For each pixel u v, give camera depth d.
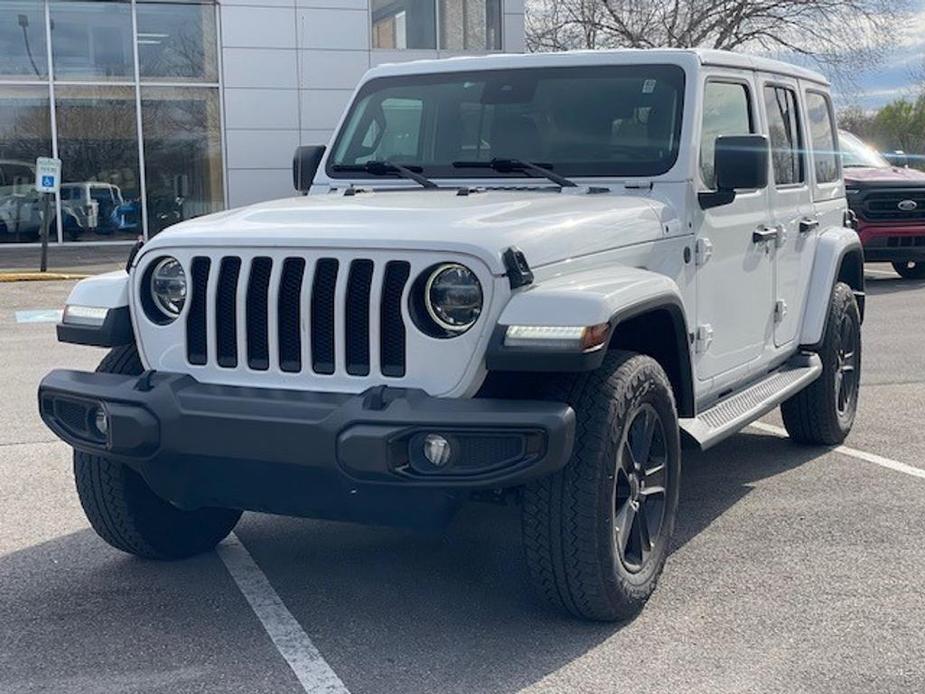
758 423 7.96
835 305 6.95
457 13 26.88
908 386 9.11
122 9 24.80
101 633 4.40
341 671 4.05
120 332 4.54
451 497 4.06
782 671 4.00
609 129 5.35
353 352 4.11
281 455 4.00
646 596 4.49
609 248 4.52
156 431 4.20
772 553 5.22
